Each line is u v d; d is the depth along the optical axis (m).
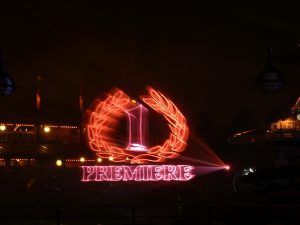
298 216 6.57
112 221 26.08
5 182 42.28
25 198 40.38
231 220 6.80
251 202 7.11
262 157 18.97
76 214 29.59
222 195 33.28
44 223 26.69
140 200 38.69
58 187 42.66
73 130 49.59
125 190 42.81
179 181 40.22
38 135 48.66
